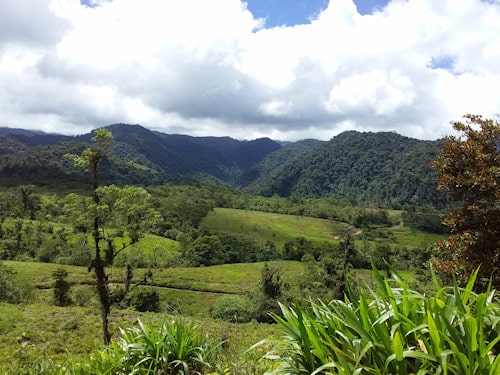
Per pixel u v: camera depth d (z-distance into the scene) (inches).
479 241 266.8
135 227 781.9
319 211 6200.8
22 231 3208.7
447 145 300.5
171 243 3794.3
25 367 205.8
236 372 161.6
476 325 78.4
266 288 2014.0
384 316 92.1
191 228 4372.5
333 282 2119.8
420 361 85.1
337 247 3846.0
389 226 5329.7
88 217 744.3
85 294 1956.2
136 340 173.3
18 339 776.9
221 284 2864.2
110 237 780.0
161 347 167.9
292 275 2787.9
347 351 92.5
